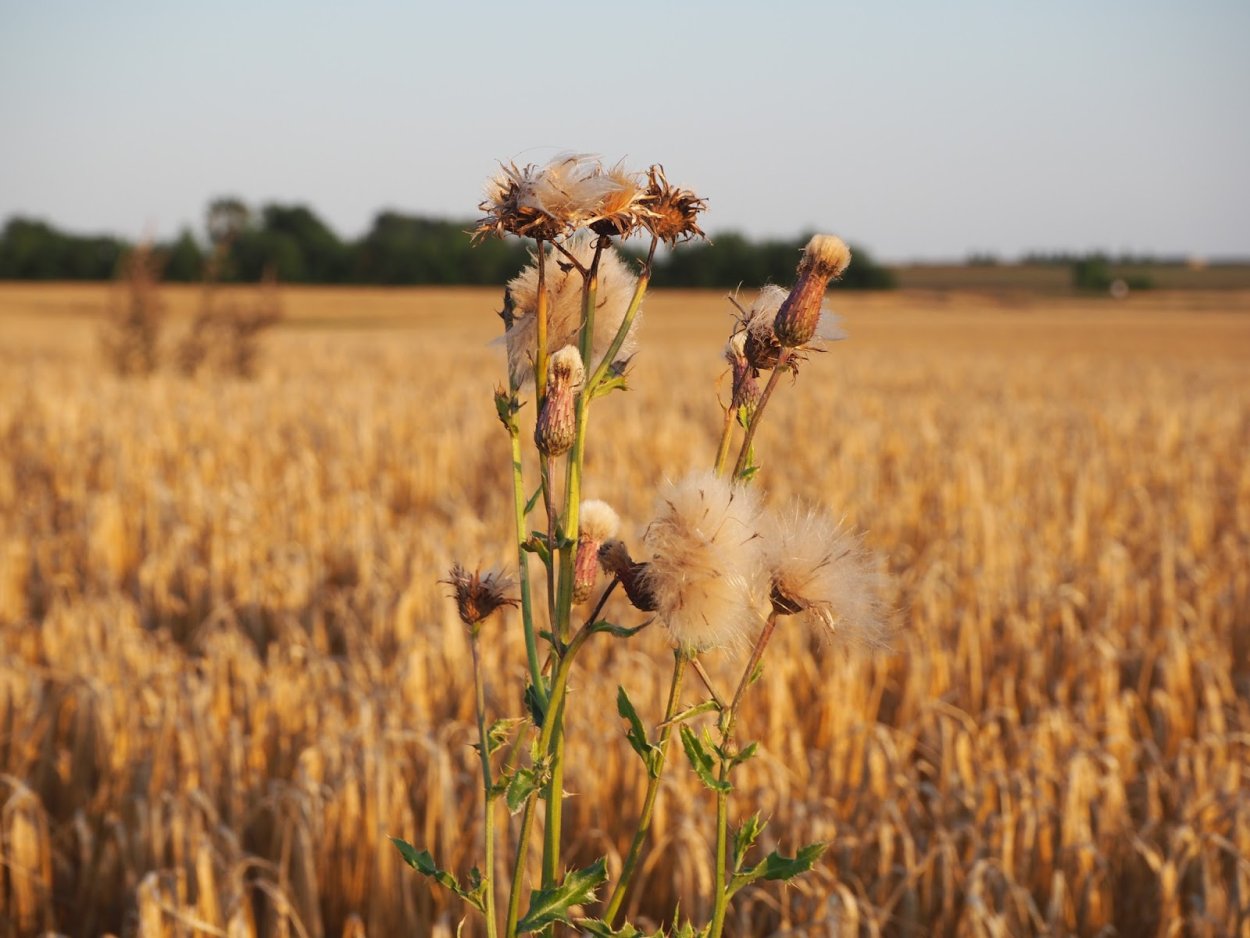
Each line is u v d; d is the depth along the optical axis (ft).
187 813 13.84
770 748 15.97
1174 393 81.41
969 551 26.73
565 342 4.96
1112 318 239.91
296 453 41.06
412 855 4.64
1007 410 62.13
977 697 19.17
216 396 60.59
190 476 32.58
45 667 20.08
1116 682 19.25
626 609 19.69
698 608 4.41
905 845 13.64
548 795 4.71
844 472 36.52
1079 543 28.19
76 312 212.84
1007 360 122.62
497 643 19.19
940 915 13.65
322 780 14.83
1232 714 18.63
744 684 4.58
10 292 258.78
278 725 16.57
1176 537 29.45
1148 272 437.17
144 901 11.66
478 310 243.81
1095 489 34.65
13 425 49.19
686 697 16.79
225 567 24.64
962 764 15.88
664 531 4.49
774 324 4.82
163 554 26.00
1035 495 35.22
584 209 4.50
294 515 29.84
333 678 17.84
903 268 440.45
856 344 165.37
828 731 17.17
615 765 14.92
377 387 70.18
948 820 14.84
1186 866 13.92
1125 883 14.42
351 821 13.73
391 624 21.21
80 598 22.88
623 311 5.08
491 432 45.91
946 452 43.24
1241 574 23.77
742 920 12.38
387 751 15.01
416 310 242.37
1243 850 14.10
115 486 33.35
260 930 13.47
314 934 12.92
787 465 39.47
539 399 4.72
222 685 17.43
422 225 334.03
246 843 14.71
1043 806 14.43
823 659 18.25
